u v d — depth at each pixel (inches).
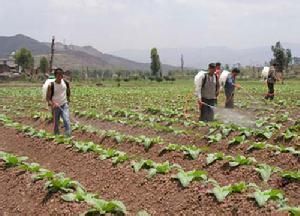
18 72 3732.8
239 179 404.5
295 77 3287.4
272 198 314.3
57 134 637.9
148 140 537.0
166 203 346.3
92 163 467.8
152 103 1214.9
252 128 649.6
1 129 748.6
